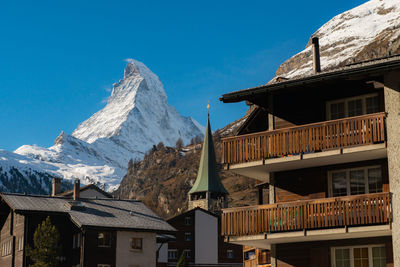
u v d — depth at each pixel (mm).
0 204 65312
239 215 30438
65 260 60938
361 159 29406
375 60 30594
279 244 31094
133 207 66688
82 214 61469
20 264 60281
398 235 26453
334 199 28047
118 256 60094
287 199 31281
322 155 28891
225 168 31328
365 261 28859
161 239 67938
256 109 34719
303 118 31625
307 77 29531
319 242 29906
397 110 27625
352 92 30703
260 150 30562
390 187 27047
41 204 62406
